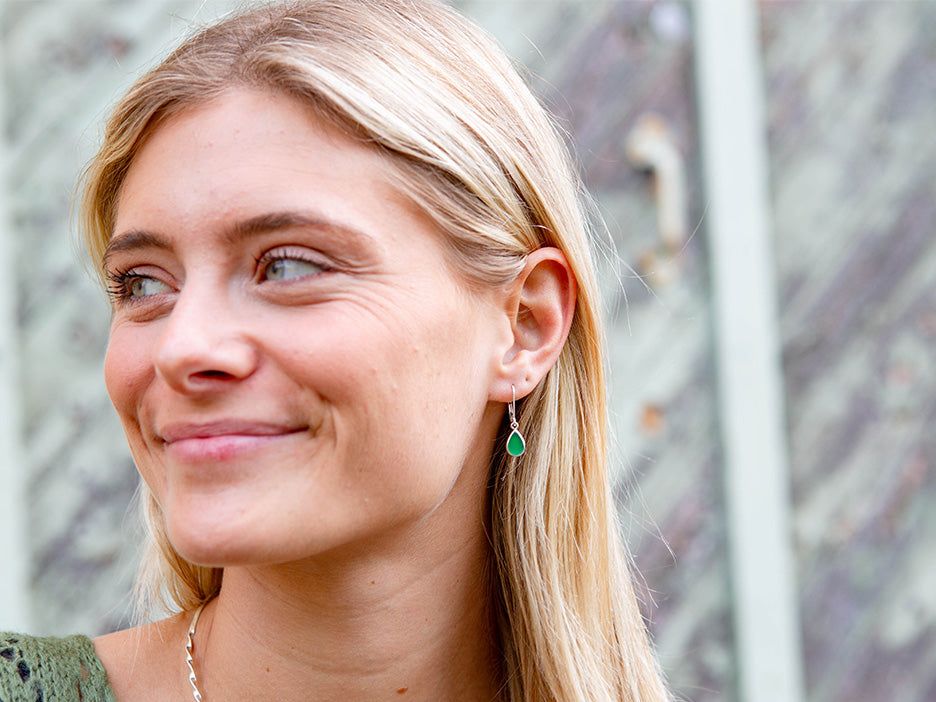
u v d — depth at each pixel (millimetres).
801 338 3264
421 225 1139
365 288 1086
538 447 1389
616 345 3068
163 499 1112
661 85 3162
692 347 3143
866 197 3344
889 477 3305
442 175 1157
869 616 3250
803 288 3275
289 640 1200
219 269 1077
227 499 1047
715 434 3146
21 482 2602
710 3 3139
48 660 1224
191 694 1264
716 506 3133
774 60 3287
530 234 1281
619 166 3104
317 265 1085
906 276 3367
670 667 3043
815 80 3316
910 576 3299
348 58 1124
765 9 3291
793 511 3219
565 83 3070
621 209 3098
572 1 3100
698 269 3164
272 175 1068
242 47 1140
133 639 1334
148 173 1119
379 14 1208
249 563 1059
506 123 1269
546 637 1379
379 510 1104
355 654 1210
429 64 1196
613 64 3121
